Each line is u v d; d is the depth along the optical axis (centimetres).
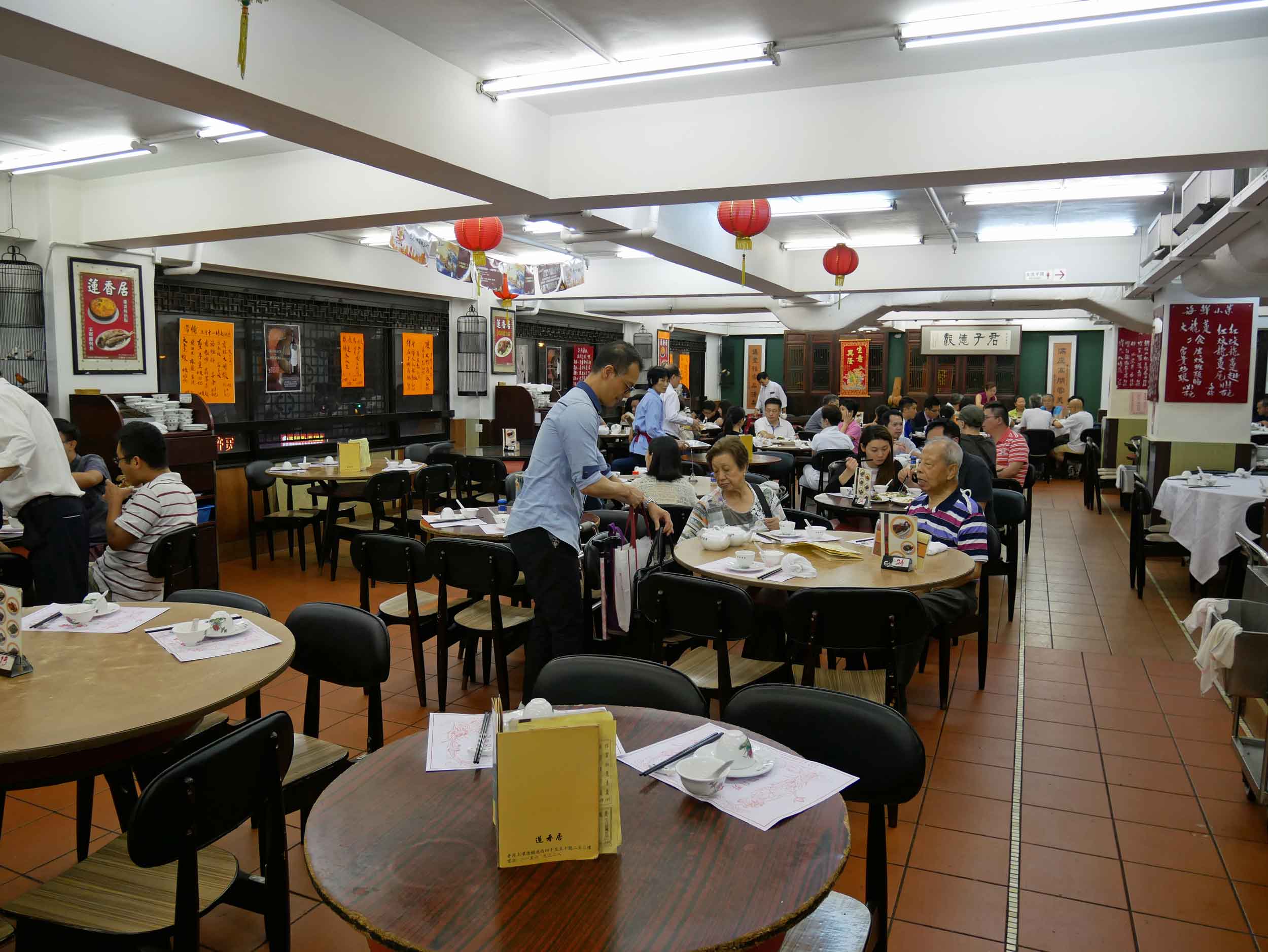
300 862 269
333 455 827
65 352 589
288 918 188
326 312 878
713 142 459
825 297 1234
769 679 313
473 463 759
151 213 569
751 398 1900
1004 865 268
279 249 761
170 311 720
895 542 339
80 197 592
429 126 391
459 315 1055
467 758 173
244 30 253
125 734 181
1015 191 646
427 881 132
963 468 484
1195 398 827
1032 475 680
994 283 891
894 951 227
